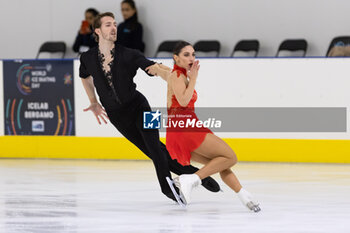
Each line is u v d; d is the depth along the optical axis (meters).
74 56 31.91
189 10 30.05
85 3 31.62
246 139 24.20
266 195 17.17
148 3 30.47
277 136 23.92
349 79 23.11
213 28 29.77
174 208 15.56
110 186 18.98
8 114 26.77
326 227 13.22
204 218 14.30
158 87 24.73
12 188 18.77
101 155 25.80
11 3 32.72
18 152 26.77
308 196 16.94
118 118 15.52
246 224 13.59
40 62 26.19
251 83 24.02
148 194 17.61
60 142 26.20
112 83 15.19
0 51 33.03
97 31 15.19
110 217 14.51
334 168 22.28
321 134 23.50
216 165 14.62
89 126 25.84
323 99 23.38
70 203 16.33
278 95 23.80
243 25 29.31
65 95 25.98
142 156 25.38
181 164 15.70
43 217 14.57
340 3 27.78
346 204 15.80
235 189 14.93
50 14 32.19
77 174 21.61
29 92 26.42
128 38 29.27
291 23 28.55
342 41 26.44
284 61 23.64
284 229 13.05
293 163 23.69
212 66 24.39
